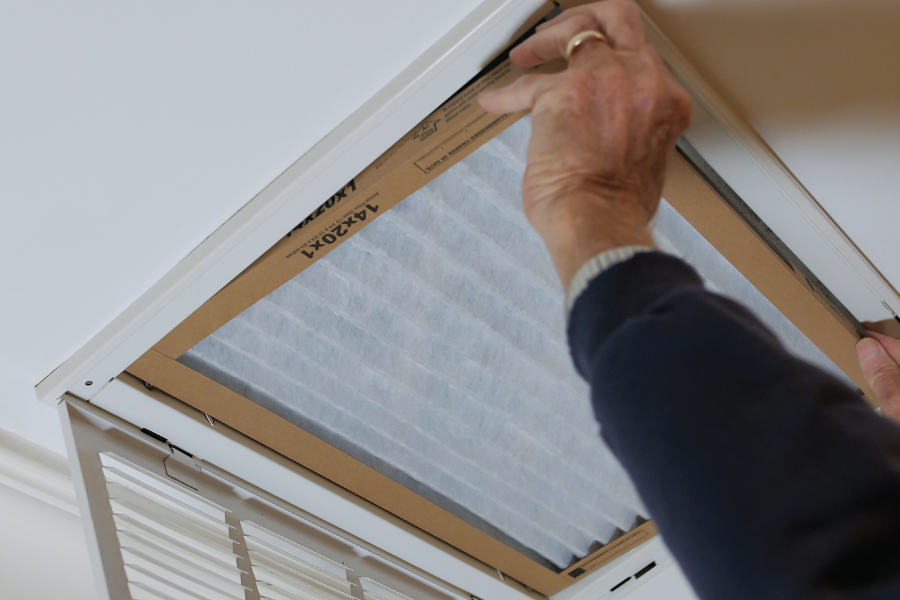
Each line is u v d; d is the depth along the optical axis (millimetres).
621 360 427
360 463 1115
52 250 833
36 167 746
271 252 872
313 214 851
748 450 376
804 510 354
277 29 692
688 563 383
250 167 808
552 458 1163
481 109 750
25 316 899
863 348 1054
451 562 1247
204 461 1101
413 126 799
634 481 418
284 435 1074
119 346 937
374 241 897
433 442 1124
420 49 751
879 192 957
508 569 1293
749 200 972
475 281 936
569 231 570
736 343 411
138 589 886
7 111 692
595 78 633
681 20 795
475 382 1040
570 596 1322
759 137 902
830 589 322
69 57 666
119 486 971
